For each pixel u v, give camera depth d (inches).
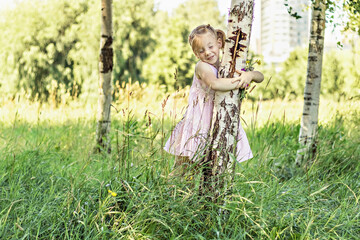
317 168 183.6
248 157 148.0
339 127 257.8
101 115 255.6
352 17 230.7
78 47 784.9
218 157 130.7
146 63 847.7
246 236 123.3
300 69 824.9
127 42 832.3
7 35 797.2
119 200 127.3
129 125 150.2
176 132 147.6
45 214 126.3
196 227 123.9
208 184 131.0
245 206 130.5
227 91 131.3
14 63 789.2
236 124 133.0
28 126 315.9
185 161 144.3
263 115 396.2
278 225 126.2
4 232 115.8
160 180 134.3
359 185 169.0
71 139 264.1
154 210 122.4
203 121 139.2
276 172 193.3
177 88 146.4
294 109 418.3
